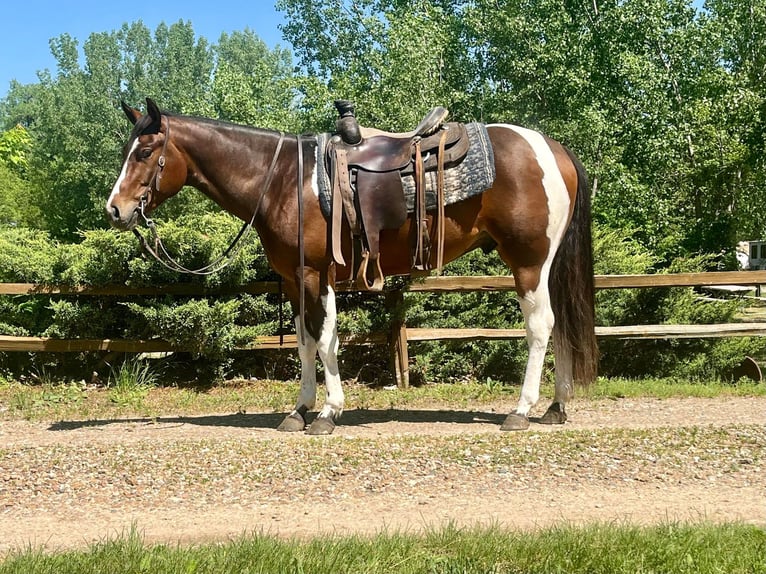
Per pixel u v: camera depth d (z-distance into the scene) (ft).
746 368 31.86
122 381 28.76
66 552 12.22
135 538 12.46
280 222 20.70
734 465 17.30
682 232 61.16
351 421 22.97
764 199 61.52
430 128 20.65
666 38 73.00
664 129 66.08
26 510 14.88
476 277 29.58
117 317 30.94
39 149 117.70
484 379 31.71
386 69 70.59
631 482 16.29
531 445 18.83
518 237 20.86
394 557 11.70
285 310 31.19
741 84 65.72
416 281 29.50
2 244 31.04
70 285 29.81
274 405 26.25
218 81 79.51
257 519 14.25
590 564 11.52
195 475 16.72
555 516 14.24
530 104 76.38
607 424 21.86
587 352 21.63
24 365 31.14
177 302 30.09
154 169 20.52
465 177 20.40
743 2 72.43
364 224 20.21
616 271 33.45
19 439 20.86
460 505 14.94
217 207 56.39
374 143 20.76
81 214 108.27
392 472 16.84
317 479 16.46
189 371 31.45
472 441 19.25
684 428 20.52
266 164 20.93
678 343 32.07
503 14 74.95
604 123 65.36
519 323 31.86
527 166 20.74
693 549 11.91
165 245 29.12
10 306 31.58
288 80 78.28
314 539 12.47
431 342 30.99
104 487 16.08
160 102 137.80
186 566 11.18
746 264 94.22
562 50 73.61
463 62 84.33
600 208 62.69
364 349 32.12
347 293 31.17
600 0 77.30
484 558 11.76
